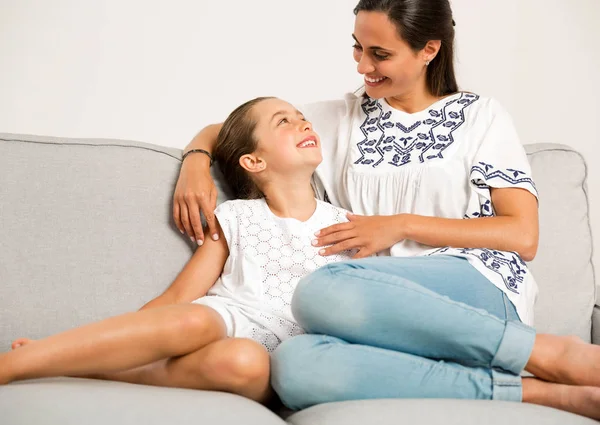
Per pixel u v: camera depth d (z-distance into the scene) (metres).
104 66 2.89
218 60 2.94
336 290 1.29
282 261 1.63
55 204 1.59
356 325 1.29
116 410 1.06
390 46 1.68
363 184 1.76
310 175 1.72
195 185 1.66
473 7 3.02
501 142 1.71
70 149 1.65
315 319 1.31
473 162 1.69
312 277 1.33
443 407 1.14
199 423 1.06
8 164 1.59
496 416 1.12
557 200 1.81
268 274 1.62
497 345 1.28
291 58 2.96
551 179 1.83
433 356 1.31
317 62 2.97
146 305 1.57
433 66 1.79
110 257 1.60
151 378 1.34
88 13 2.88
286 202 1.71
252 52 2.95
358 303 1.28
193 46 2.93
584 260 1.80
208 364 1.26
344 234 1.64
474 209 1.66
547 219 1.79
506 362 1.28
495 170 1.66
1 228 1.54
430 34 1.70
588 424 1.14
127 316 1.28
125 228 1.63
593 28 3.07
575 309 1.77
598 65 3.08
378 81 1.75
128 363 1.28
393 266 1.42
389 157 1.76
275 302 1.59
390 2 1.66
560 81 3.06
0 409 1.07
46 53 2.87
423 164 1.71
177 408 1.09
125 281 1.60
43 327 1.52
